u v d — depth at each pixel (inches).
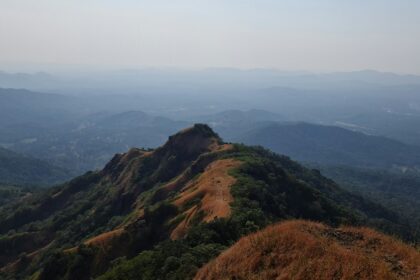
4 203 7052.2
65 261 2704.2
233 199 2351.1
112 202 4387.3
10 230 4793.3
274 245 858.1
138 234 2716.5
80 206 4687.5
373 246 856.9
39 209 5300.2
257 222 1808.6
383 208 6043.3
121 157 5708.7
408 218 6481.3
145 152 5511.8
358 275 688.4
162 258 1563.7
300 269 749.3
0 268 3890.3
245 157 3718.0
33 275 3065.9
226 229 1672.0
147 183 4473.4
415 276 714.8
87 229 3954.2
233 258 911.7
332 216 3218.5
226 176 2994.6
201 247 1475.1
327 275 706.8
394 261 779.4
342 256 745.0
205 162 4065.0
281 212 2559.1
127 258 2608.3
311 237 836.0
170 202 2942.9
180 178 4010.8
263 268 821.9
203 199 2593.5
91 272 2564.0
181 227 2444.6
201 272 997.8
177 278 1240.2
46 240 4239.7
